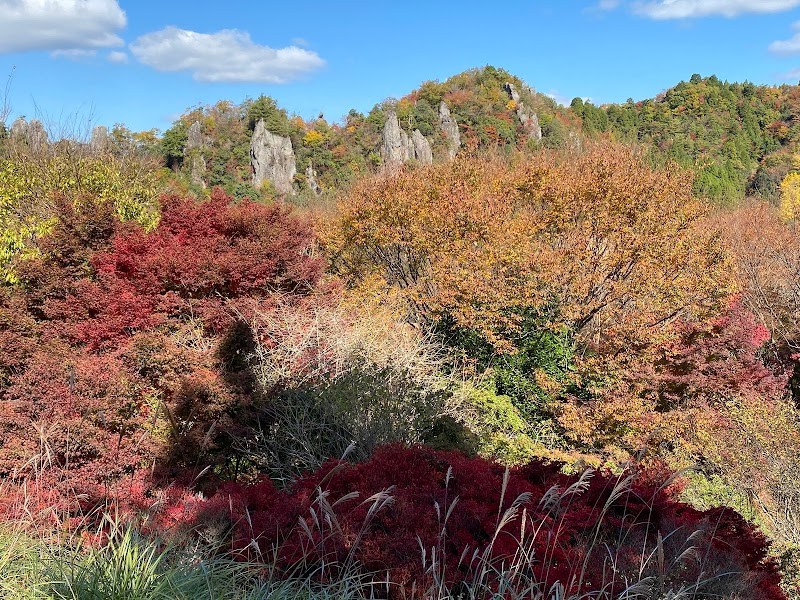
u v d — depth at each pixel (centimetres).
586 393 1344
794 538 822
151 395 612
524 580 289
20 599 274
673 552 302
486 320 1262
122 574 280
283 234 905
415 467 385
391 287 1508
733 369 1300
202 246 830
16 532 347
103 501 441
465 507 330
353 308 1098
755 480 955
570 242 1453
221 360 676
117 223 795
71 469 483
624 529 325
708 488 947
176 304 749
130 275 757
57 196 785
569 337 1399
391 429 695
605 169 1511
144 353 604
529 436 1159
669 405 1359
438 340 1313
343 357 775
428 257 1477
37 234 1066
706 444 1087
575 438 1217
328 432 711
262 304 812
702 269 1384
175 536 333
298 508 345
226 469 655
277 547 306
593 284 1399
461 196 1475
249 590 292
